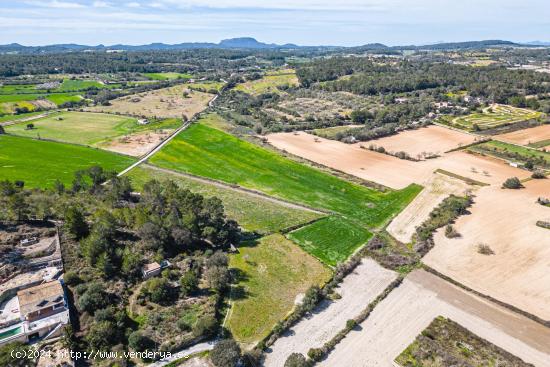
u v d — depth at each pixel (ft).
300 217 288.30
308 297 192.95
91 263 197.16
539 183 338.34
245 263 226.17
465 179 349.41
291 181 354.95
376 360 162.09
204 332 166.81
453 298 200.54
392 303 196.95
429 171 372.99
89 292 172.76
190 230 233.76
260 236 258.37
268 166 390.01
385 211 299.58
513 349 169.17
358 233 267.59
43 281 180.65
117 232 223.92
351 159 408.05
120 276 193.88
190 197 260.01
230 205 304.50
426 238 253.24
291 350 166.71
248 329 176.76
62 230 218.79
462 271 222.48
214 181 353.51
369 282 214.28
